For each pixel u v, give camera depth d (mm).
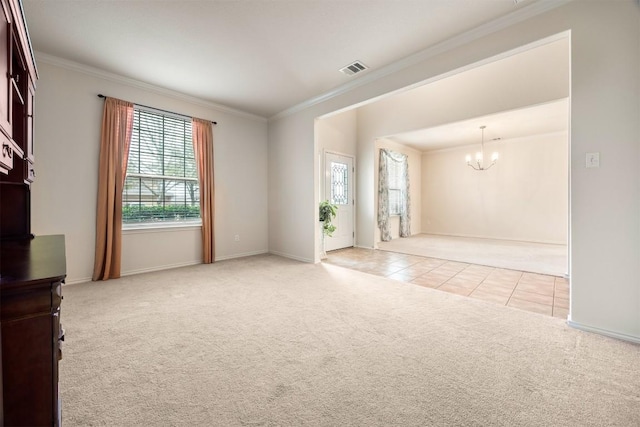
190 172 4215
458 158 7859
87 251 3316
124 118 3486
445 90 4723
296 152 4641
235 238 4770
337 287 3199
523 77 3824
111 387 1464
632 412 1290
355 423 1238
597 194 2033
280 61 3113
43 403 772
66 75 3115
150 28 2518
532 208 6691
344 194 6004
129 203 3656
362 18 2400
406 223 7551
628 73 1909
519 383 1506
